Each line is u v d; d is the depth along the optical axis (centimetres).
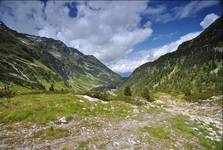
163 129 2994
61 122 2908
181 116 4288
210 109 6294
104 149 2114
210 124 3938
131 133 2677
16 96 4497
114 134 2580
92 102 4100
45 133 2489
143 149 2239
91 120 3122
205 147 2723
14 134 2452
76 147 2088
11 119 2909
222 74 18712
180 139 2742
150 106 5544
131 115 3850
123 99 5938
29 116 2992
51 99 3838
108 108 3978
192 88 18062
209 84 17938
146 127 3014
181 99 9669
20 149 2028
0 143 2167
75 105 3619
